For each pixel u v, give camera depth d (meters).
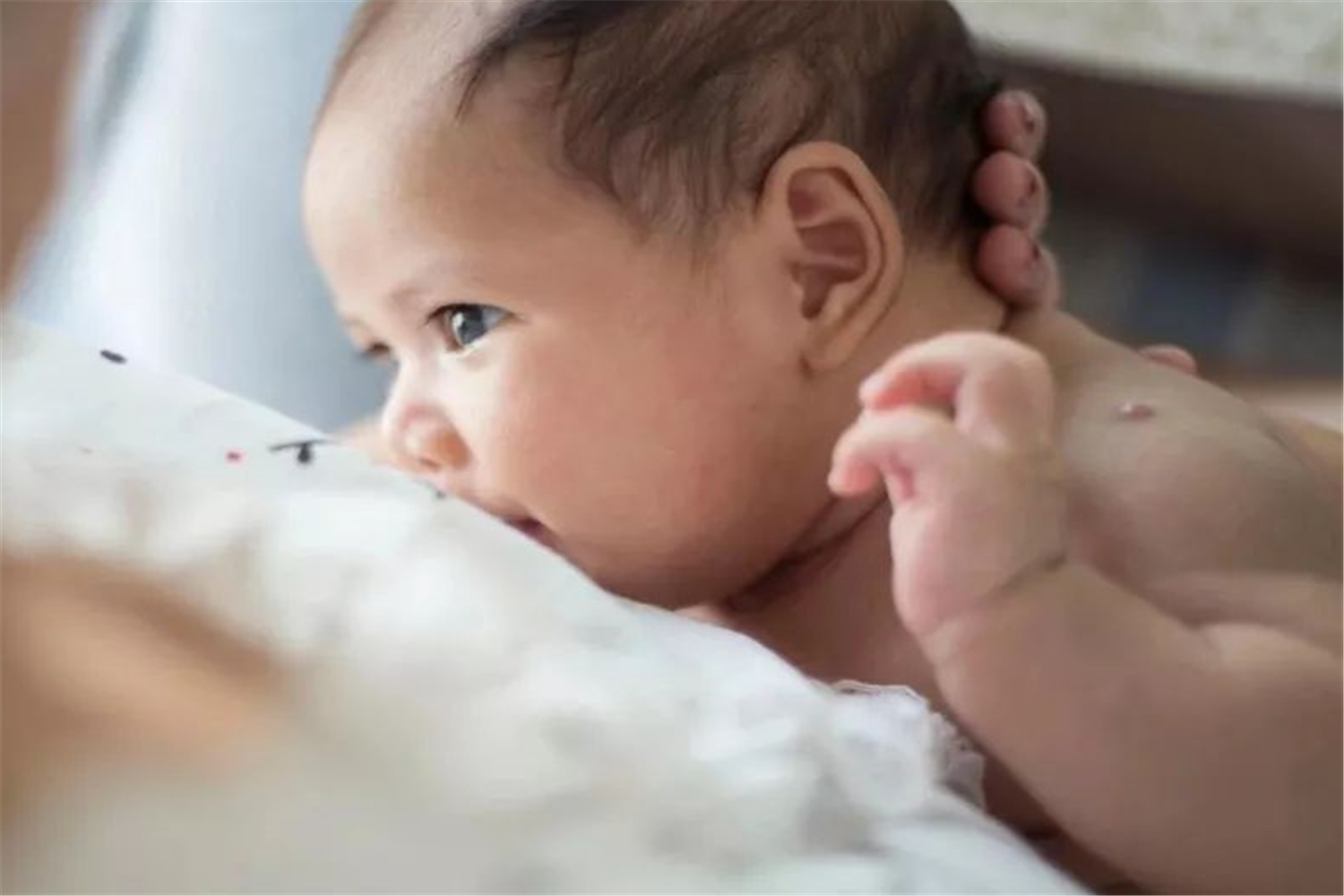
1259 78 1.40
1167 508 0.72
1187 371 0.93
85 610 0.54
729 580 0.84
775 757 0.56
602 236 0.80
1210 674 0.64
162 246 1.23
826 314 0.82
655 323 0.80
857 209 0.83
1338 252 1.48
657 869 0.52
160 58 1.25
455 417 0.84
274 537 0.61
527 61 0.81
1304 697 0.65
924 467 0.64
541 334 0.81
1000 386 0.65
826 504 0.82
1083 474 0.74
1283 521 0.72
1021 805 0.72
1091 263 1.53
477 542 0.63
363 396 1.21
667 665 0.60
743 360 0.81
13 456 0.63
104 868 0.47
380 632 0.57
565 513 0.82
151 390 0.71
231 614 0.57
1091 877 0.73
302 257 1.20
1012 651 0.63
